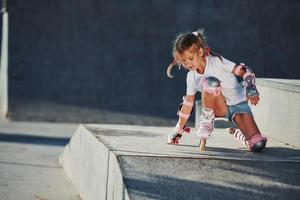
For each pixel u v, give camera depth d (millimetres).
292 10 19047
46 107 17797
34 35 17859
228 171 5793
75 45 18062
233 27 18781
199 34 6047
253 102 6070
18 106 17656
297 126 6859
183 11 18484
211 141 7102
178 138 6719
